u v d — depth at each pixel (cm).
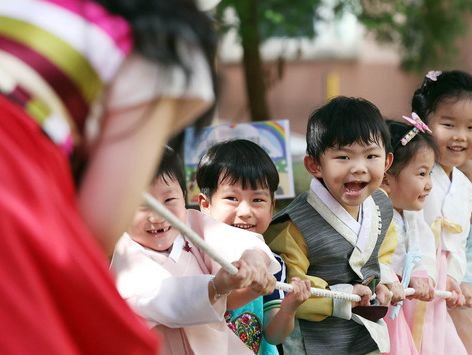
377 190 437
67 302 160
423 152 459
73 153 175
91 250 164
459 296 495
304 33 1138
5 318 150
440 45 1222
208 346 319
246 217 391
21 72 163
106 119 176
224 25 1030
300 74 1911
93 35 168
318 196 410
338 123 398
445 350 482
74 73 167
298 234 403
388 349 406
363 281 409
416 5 1217
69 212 164
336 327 400
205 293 295
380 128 403
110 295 166
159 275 316
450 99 511
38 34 166
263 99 1123
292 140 1327
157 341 176
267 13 1045
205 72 185
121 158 176
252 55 1104
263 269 311
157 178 329
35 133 162
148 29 171
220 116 1297
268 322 375
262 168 394
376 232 418
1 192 153
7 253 150
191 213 351
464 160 516
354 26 1933
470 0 1215
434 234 491
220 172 395
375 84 1958
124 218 180
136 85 174
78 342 165
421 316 464
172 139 233
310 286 369
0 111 159
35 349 151
